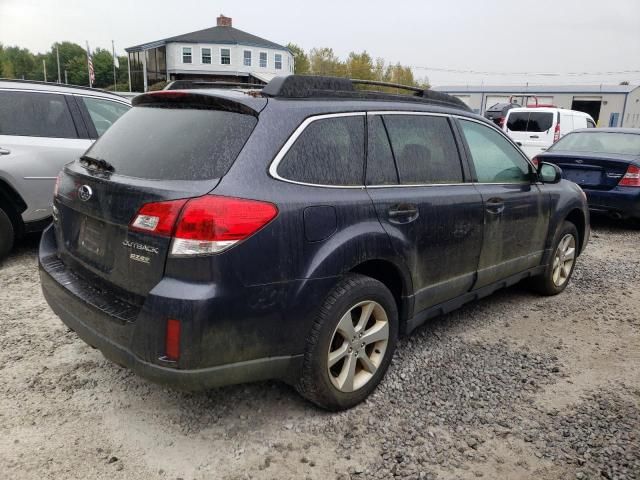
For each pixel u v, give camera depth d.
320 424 2.98
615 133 8.98
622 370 3.77
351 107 3.14
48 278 3.14
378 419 3.05
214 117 2.77
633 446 2.89
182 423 2.95
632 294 5.42
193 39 54.84
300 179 2.76
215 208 2.41
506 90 45.88
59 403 3.09
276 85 2.87
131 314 2.57
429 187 3.51
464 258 3.79
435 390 3.39
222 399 3.19
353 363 3.07
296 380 2.88
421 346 4.02
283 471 2.61
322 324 2.81
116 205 2.65
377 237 3.03
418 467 2.67
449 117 3.85
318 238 2.76
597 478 2.65
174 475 2.55
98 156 3.08
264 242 2.53
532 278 5.09
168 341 2.40
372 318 3.22
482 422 3.06
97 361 3.59
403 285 3.33
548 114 14.72
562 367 3.78
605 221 9.51
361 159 3.12
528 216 4.46
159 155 2.73
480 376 3.59
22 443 2.73
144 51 58.22
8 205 5.46
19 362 3.53
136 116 3.17
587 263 6.60
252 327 2.55
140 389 3.27
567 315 4.78
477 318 4.64
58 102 5.80
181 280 2.42
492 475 2.64
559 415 3.17
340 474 2.61
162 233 2.44
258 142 2.64
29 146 5.45
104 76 107.50
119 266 2.67
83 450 2.70
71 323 2.91
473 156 3.99
